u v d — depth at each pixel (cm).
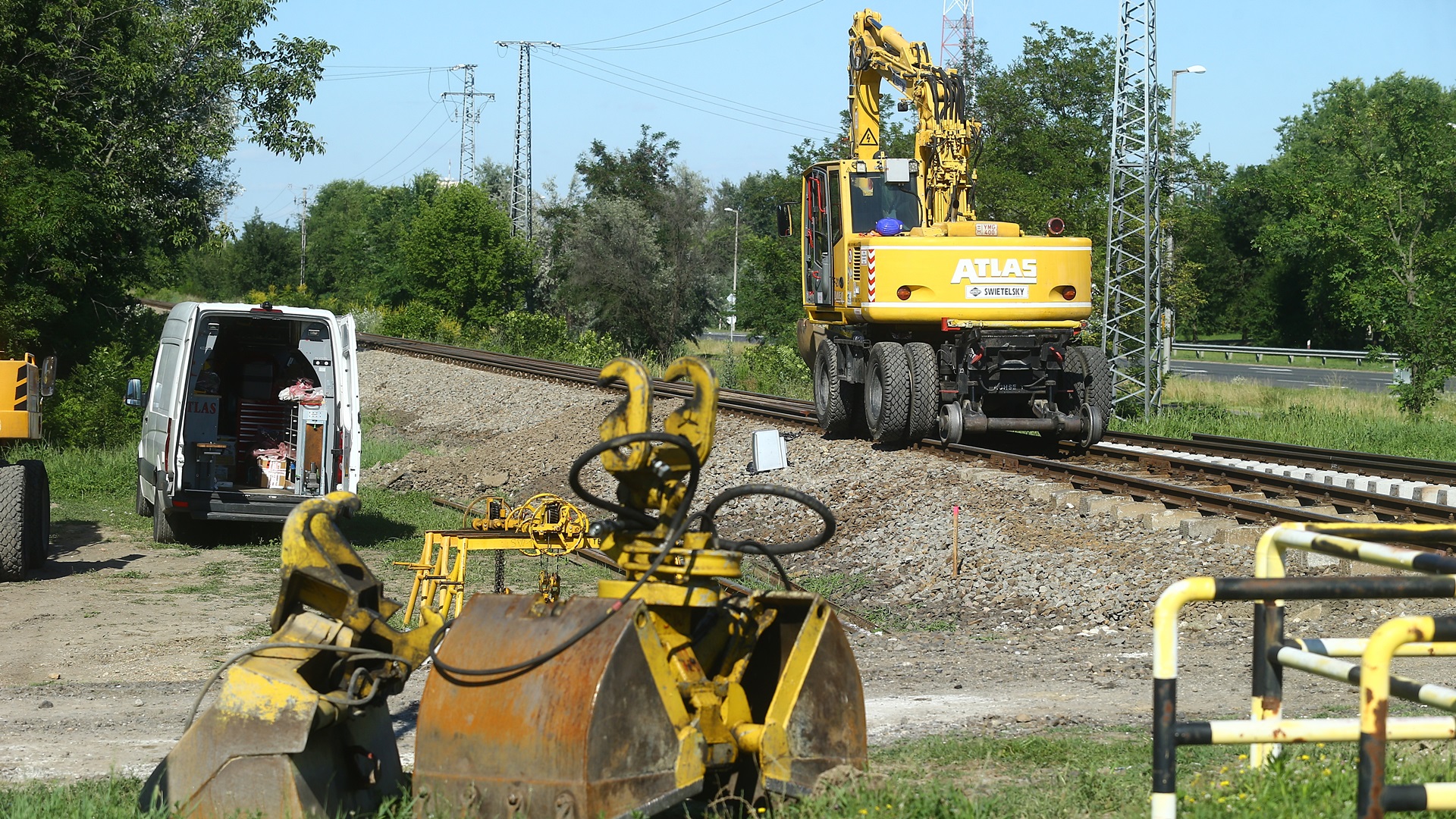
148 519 1571
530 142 6706
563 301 6209
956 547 1184
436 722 470
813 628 495
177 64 3231
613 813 436
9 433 1191
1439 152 2727
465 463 2130
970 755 607
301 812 468
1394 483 1439
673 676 468
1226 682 809
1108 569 1112
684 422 490
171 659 877
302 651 503
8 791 550
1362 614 966
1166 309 2869
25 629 962
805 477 1677
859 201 1886
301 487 1393
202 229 3284
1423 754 582
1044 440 1823
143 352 2867
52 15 2706
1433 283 2641
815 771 490
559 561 1330
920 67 1906
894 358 1711
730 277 6719
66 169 2677
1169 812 397
